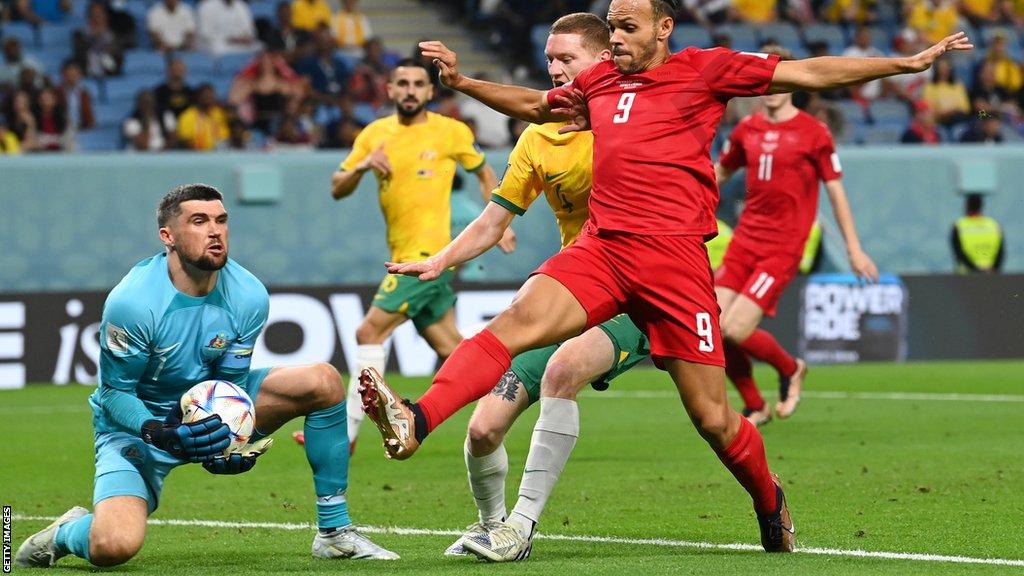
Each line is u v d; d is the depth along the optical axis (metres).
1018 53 62.66
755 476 15.99
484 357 14.84
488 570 15.20
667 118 15.23
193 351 15.69
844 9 62.38
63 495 22.58
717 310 15.62
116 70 53.34
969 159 47.97
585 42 16.81
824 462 24.94
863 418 32.09
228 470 15.08
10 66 51.59
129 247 44.22
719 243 44.47
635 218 15.20
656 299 15.26
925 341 46.28
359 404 26.19
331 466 16.30
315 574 15.10
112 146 51.00
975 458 25.38
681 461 25.48
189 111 48.72
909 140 53.06
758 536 17.88
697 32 58.84
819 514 19.42
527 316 15.06
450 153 26.75
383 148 26.11
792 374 30.03
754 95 15.32
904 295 46.12
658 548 16.94
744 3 61.16
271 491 22.73
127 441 15.69
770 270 28.98
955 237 47.88
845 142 54.62
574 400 16.52
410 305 26.33
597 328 16.95
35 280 43.50
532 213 45.88
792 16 61.38
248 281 15.95
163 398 16.03
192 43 55.44
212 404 14.95
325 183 45.34
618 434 29.72
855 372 43.19
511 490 22.39
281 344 42.66
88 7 55.53
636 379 42.69
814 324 45.50
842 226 29.42
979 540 17.27
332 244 45.53
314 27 56.62
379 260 45.88
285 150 48.31
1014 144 48.97
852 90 57.00
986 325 46.59
